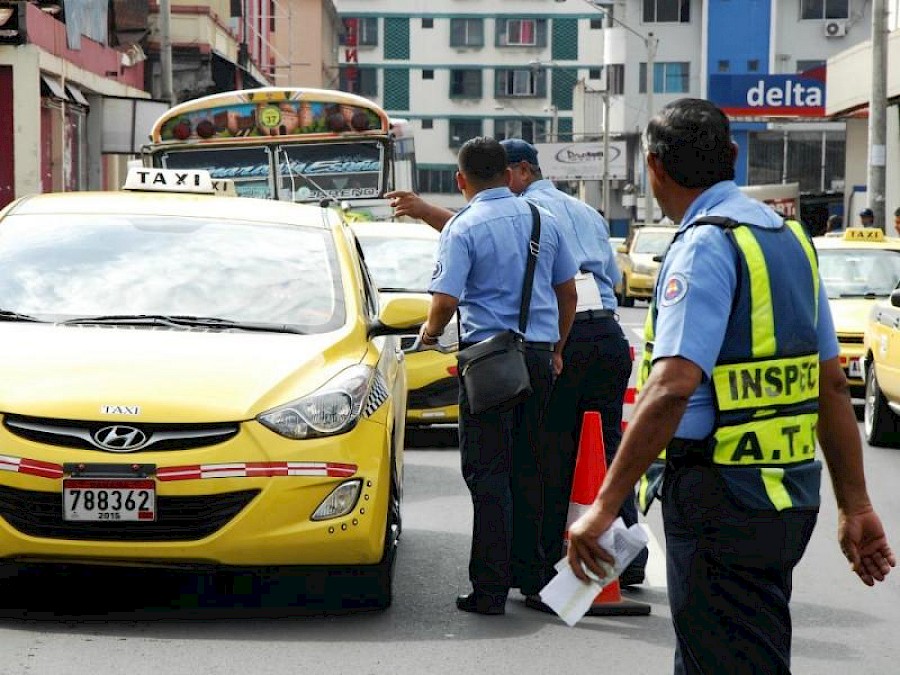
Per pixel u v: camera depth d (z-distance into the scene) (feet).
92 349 29.40
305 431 28.04
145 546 27.45
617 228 385.29
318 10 359.87
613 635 28.68
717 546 16.81
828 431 18.01
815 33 336.90
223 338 30.37
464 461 30.22
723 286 16.69
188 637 27.58
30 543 27.48
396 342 38.27
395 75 455.63
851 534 18.10
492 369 29.32
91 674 25.03
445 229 30.55
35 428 27.66
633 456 16.44
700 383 16.60
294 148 80.79
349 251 34.81
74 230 33.96
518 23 454.81
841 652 27.78
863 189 228.02
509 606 31.09
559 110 455.22
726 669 16.97
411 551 36.11
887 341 56.90
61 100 135.85
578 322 31.76
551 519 31.14
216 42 193.67
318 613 29.73
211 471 27.48
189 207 35.40
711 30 340.59
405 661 26.40
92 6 147.23
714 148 17.35
